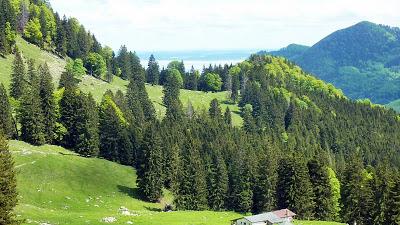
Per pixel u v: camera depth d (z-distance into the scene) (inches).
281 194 4931.1
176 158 5413.4
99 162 5492.1
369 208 4483.3
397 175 4141.2
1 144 2346.2
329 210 4847.4
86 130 5753.0
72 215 3383.4
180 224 3528.5
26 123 5467.5
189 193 5054.1
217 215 4439.0
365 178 4763.8
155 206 4862.2
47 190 4318.4
